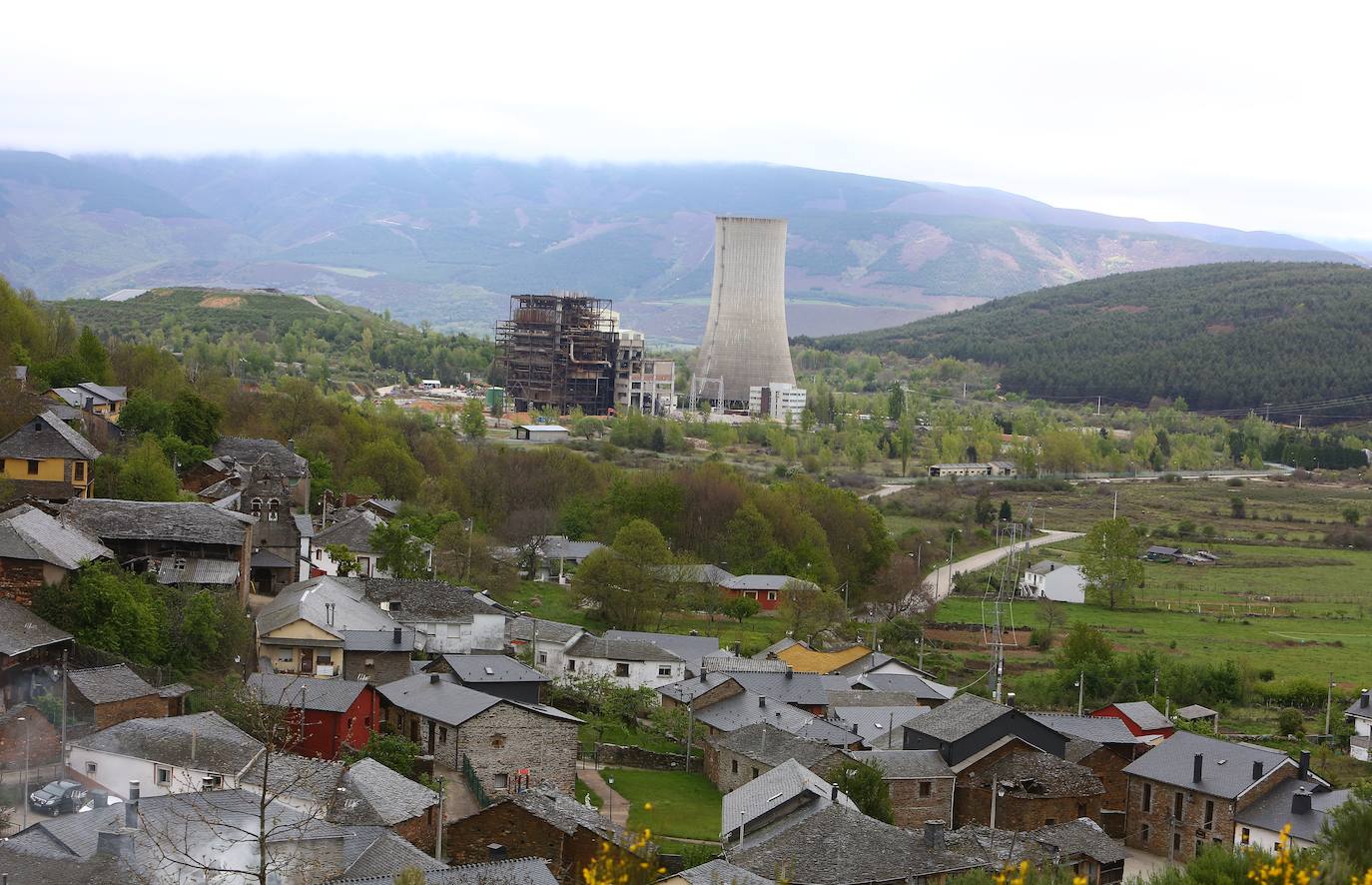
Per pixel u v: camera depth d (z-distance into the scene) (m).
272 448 192.12
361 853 72.94
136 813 70.25
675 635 162.12
